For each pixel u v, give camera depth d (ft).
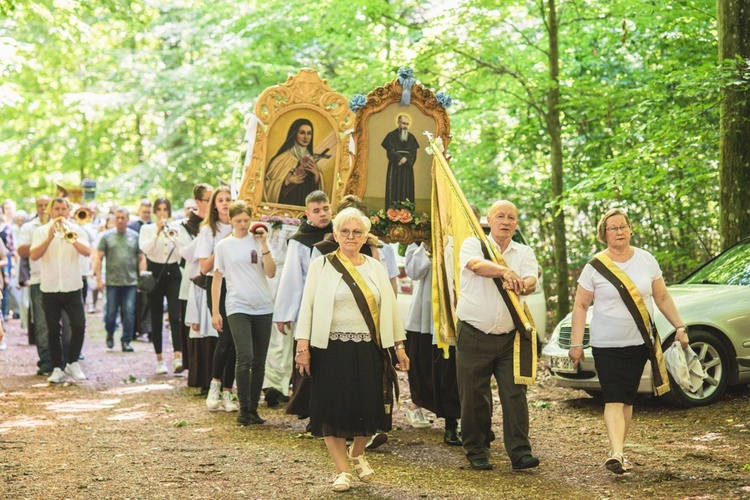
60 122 101.65
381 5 59.31
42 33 82.43
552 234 63.87
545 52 53.98
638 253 24.34
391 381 22.91
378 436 26.02
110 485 23.11
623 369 23.88
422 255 29.73
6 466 25.18
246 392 31.68
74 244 42.19
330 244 28.96
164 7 83.20
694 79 37.88
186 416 33.32
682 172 48.32
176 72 81.56
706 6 46.85
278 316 29.76
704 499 21.08
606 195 42.68
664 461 25.18
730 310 33.45
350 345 22.47
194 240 40.42
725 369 33.06
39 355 44.80
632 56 53.67
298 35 71.05
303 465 25.30
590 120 55.21
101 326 69.82
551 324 63.10
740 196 38.60
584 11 54.08
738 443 27.04
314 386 22.54
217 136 86.69
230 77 77.15
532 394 38.04
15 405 35.47
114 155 104.99
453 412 28.14
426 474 24.12
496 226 24.77
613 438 23.57
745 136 38.52
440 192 27.22
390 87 31.73
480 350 24.52
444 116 32.27
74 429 30.73
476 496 21.76
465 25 54.54
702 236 52.70
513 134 59.98
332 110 37.06
